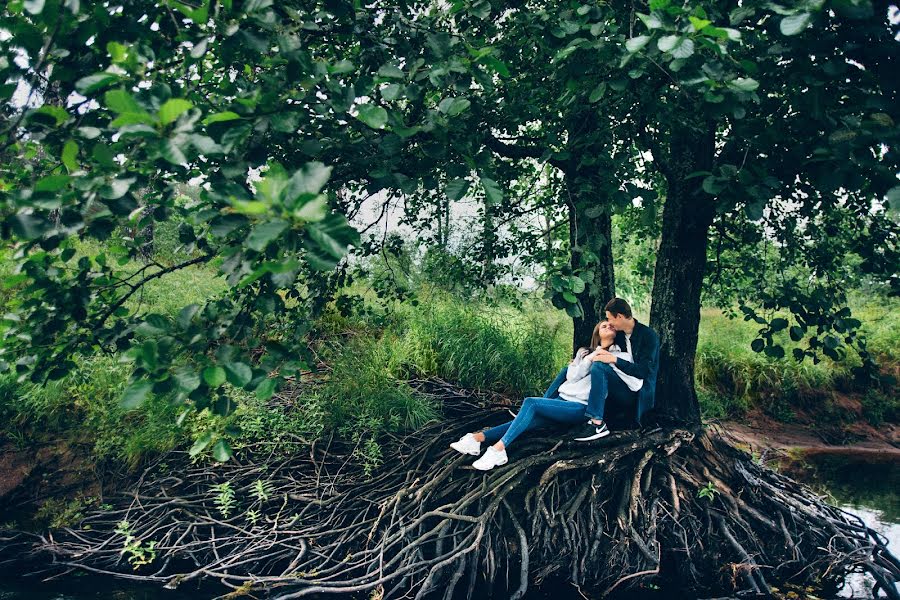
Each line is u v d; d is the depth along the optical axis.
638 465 4.67
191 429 5.33
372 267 6.26
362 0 3.38
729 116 3.77
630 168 4.86
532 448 4.77
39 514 4.69
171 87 2.55
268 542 4.37
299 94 2.61
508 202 6.03
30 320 2.98
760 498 4.86
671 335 5.19
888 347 9.83
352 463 5.32
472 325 7.96
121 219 2.82
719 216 5.80
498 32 4.16
